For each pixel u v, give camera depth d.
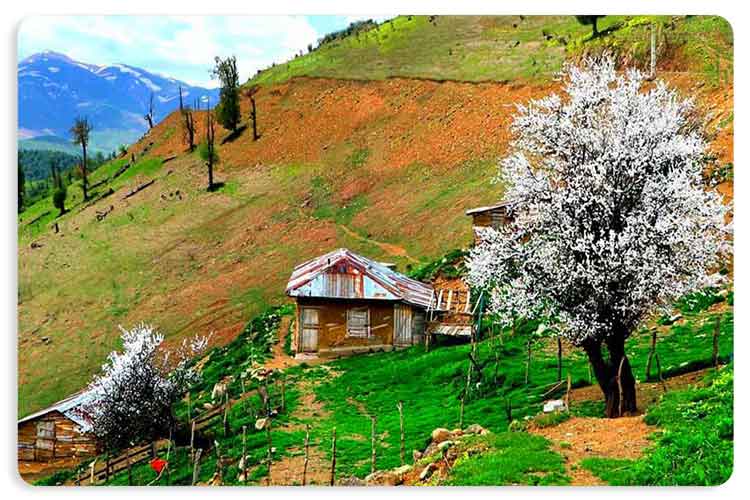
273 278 63.19
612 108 21.48
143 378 28.48
